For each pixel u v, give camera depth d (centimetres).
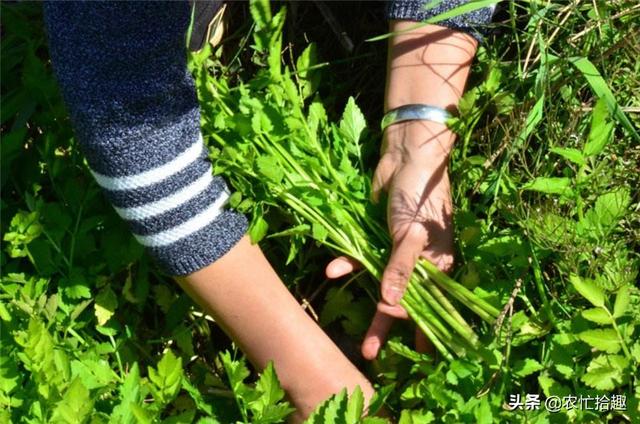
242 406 105
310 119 118
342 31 131
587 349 106
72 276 114
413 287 111
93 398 104
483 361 108
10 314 111
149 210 104
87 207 117
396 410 111
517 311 113
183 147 104
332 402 101
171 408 116
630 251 113
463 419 103
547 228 109
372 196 115
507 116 116
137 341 118
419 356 108
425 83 113
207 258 107
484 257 112
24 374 109
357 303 118
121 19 99
